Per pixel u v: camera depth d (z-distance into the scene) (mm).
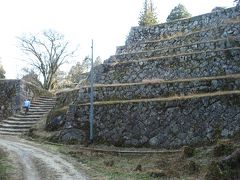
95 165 15047
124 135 19516
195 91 20141
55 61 45875
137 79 25172
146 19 39656
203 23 29281
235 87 19312
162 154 16953
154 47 29547
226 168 11688
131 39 32844
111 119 20344
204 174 12461
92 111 20391
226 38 24453
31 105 30875
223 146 14359
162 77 24281
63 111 23422
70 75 50031
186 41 27875
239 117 17000
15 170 13133
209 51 23000
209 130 17406
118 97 22250
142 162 15969
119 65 26438
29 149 18203
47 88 45000
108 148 19000
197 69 23062
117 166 15156
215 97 17953
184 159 14977
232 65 21875
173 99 19047
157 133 18688
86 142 20094
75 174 12984
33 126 25281
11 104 29375
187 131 17922
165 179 12500
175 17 36719
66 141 20719
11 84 30031
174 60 24281
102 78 26578
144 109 19609
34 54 45719
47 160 15414
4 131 24672
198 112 18062
